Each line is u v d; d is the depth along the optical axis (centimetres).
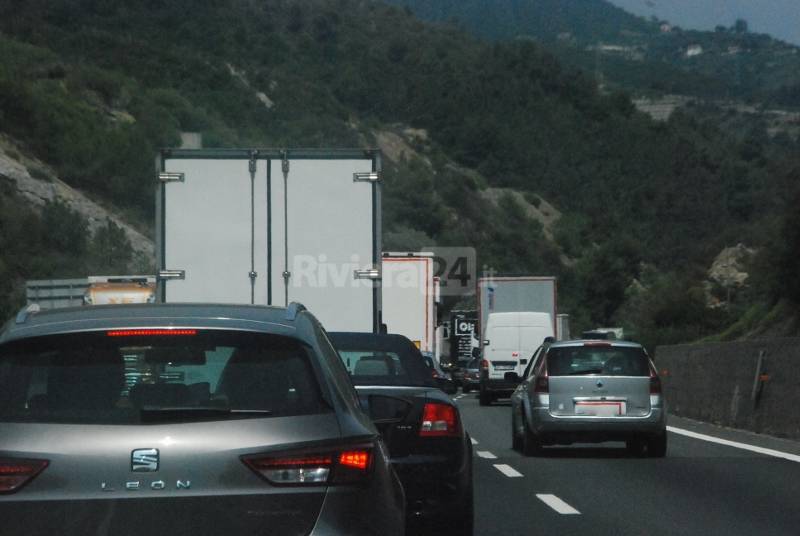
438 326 7188
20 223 13388
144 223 16112
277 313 1269
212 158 3559
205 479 1073
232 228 3559
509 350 8525
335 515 1094
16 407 1106
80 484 1062
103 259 13512
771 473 3294
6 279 12356
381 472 1153
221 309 1257
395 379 2309
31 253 13275
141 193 16525
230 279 3550
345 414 1155
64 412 1099
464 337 12575
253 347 1182
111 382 1133
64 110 17262
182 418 1092
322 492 1096
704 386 5825
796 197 9156
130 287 7406
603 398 3769
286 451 1096
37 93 17025
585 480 3131
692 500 2720
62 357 1152
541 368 3869
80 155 16200
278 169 3569
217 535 1069
